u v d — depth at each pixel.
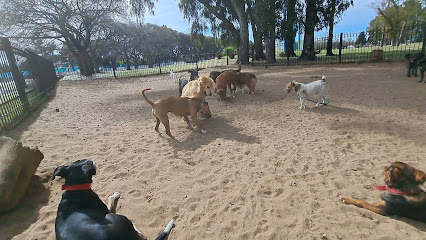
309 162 4.38
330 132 5.66
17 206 3.50
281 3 21.33
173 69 27.81
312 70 16.98
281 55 34.75
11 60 8.11
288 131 5.93
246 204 3.37
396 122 5.89
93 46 42.97
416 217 2.85
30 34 28.23
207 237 2.86
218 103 9.12
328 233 2.79
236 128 6.39
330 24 23.70
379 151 4.59
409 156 4.31
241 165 4.41
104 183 4.04
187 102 5.96
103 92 14.44
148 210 3.34
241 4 24.20
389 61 16.72
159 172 4.33
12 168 3.51
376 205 3.12
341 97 8.66
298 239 2.75
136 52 63.31
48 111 9.45
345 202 3.26
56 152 5.32
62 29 28.31
